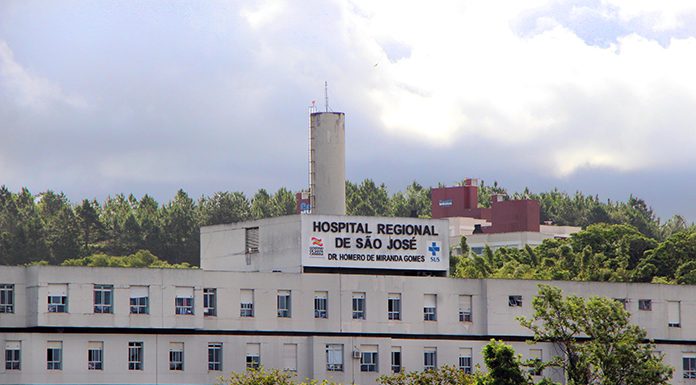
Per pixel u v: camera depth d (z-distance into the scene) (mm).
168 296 157375
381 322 166875
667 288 180875
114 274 155500
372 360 165250
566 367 145125
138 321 155625
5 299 153000
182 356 158000
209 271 160125
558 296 147625
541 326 172000
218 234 175500
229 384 158500
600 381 145500
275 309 162625
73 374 153000
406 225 170375
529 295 173125
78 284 153750
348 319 165500
